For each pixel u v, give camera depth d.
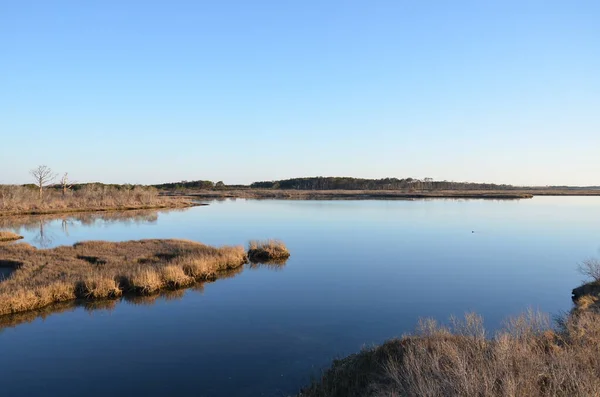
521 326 9.69
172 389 9.48
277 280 19.88
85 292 16.41
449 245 30.70
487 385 5.94
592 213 57.94
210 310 15.26
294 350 11.61
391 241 32.62
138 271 18.14
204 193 122.81
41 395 9.25
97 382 9.84
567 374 6.56
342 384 8.37
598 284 17.25
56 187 88.19
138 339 12.48
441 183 182.00
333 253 27.42
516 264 23.89
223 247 25.20
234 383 9.72
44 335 12.77
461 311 15.18
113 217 52.62
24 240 32.38
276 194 117.25
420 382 6.54
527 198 104.12
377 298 16.89
